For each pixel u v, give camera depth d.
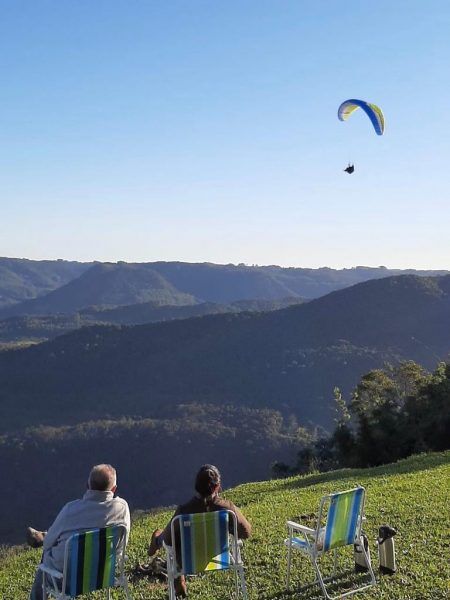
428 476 13.27
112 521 5.53
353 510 6.16
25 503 103.00
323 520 9.33
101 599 6.55
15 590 7.75
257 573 6.88
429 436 31.81
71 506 5.49
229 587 6.54
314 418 120.12
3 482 107.06
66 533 5.41
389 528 6.56
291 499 12.55
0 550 15.02
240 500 14.50
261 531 8.77
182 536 5.39
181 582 6.40
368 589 6.16
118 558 5.61
